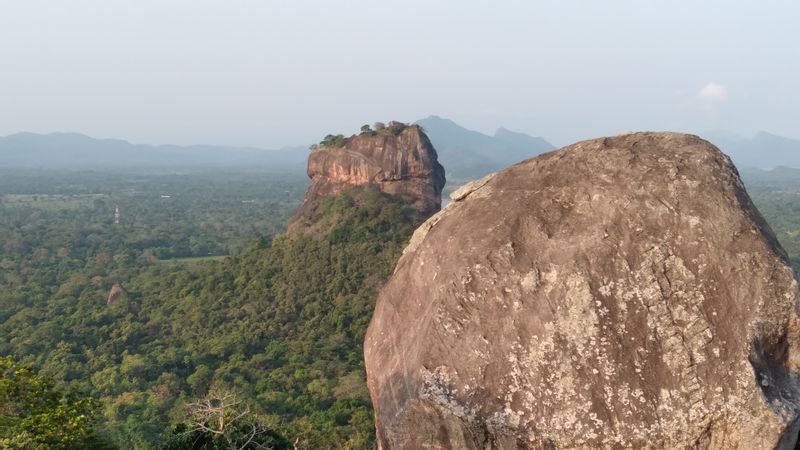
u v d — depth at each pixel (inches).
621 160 271.0
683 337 230.5
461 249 267.0
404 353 263.1
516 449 231.3
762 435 214.5
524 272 252.2
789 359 232.4
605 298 240.8
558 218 263.1
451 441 238.2
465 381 241.0
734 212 246.5
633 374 229.6
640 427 223.8
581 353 235.9
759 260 235.6
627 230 251.1
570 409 230.4
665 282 239.1
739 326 228.1
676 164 263.4
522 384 236.8
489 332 246.2
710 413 218.8
